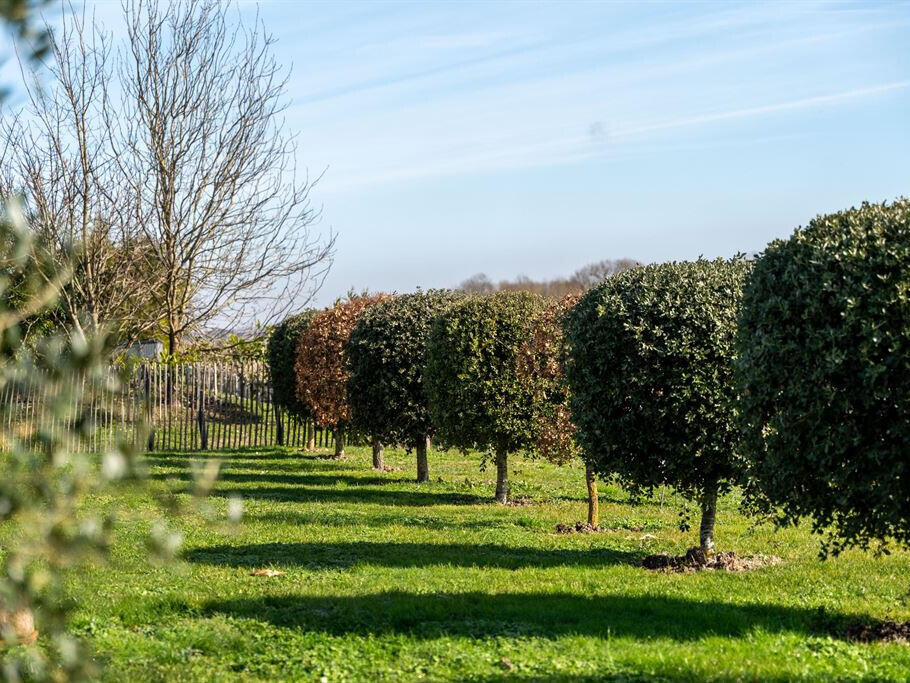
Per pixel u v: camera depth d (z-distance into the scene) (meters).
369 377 20.31
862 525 8.04
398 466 23.67
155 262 29.08
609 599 8.96
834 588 9.89
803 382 8.02
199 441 27.47
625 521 15.12
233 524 2.89
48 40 3.02
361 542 12.34
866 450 7.72
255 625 7.66
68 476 2.79
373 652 6.96
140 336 30.25
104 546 2.90
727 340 10.68
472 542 12.74
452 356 17.17
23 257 2.81
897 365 7.47
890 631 8.07
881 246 7.70
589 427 11.40
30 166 25.47
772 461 8.31
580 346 11.42
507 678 6.34
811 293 8.04
